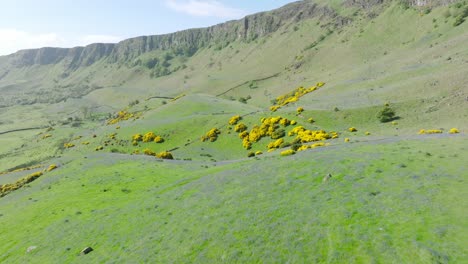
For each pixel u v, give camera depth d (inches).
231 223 1068.5
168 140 4212.6
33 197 2160.4
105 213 1561.3
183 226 1147.9
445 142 1579.7
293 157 1739.7
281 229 952.3
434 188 1005.2
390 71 5187.0
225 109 5374.0
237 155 3248.0
